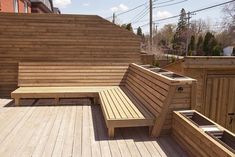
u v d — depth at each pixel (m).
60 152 3.96
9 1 11.12
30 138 4.48
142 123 4.50
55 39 7.96
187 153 3.94
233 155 2.77
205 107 6.73
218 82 6.69
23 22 7.79
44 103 6.84
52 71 7.58
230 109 6.89
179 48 48.06
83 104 6.79
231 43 44.16
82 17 8.00
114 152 3.96
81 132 4.78
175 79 4.46
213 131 3.54
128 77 7.62
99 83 7.64
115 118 4.48
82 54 8.12
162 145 4.23
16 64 7.87
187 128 3.94
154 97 4.95
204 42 37.09
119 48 8.28
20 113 5.92
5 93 7.88
